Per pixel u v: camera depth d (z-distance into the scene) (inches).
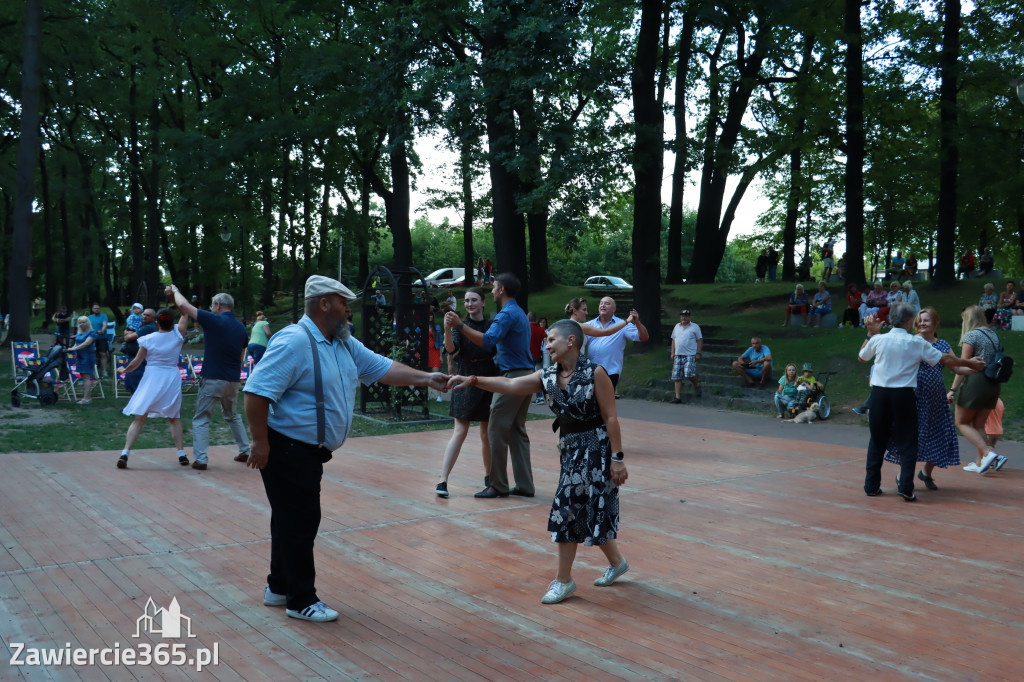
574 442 175.3
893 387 285.3
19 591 176.9
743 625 159.8
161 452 377.1
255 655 142.2
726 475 333.4
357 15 941.8
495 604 171.5
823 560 207.3
